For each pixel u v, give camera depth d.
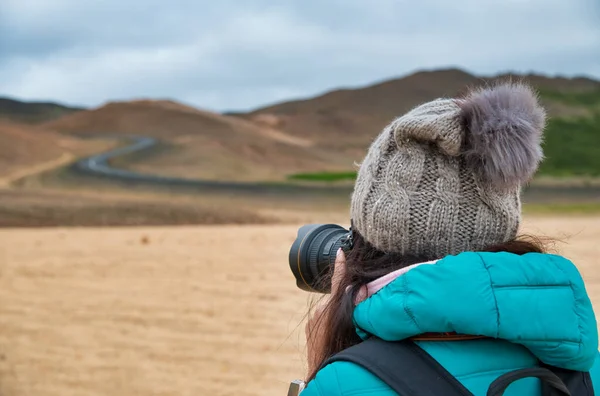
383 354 1.29
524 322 1.19
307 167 125.81
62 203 39.38
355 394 1.27
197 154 113.94
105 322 8.13
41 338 7.51
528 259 1.26
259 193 61.28
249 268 11.41
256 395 5.49
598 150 94.25
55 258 13.66
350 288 1.41
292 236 16.69
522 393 1.32
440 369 1.27
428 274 1.23
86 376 6.17
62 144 116.12
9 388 5.91
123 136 170.00
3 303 9.38
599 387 1.39
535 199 49.38
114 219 33.88
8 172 82.69
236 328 7.49
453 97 1.47
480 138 1.30
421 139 1.35
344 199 55.00
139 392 5.70
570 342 1.22
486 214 1.35
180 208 38.09
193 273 11.13
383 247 1.39
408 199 1.34
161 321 8.03
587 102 148.50
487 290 1.20
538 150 1.33
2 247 15.96
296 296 8.91
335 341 1.41
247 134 177.50
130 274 11.36
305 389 1.33
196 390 5.66
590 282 8.32
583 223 19.31
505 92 1.34
